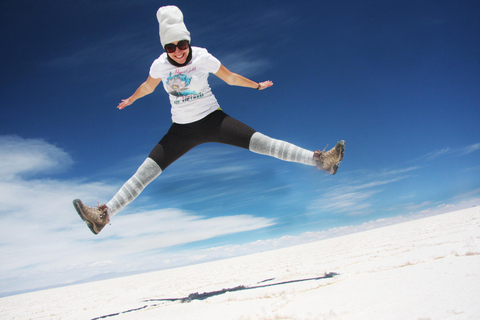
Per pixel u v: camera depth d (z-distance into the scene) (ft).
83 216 11.02
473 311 5.01
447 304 5.59
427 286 6.97
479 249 9.65
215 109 12.39
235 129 12.16
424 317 5.07
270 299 9.03
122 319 9.96
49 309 16.70
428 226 24.49
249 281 14.28
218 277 19.03
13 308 20.04
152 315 9.78
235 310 8.23
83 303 17.22
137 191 12.09
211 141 12.77
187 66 11.65
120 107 13.28
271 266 19.58
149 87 12.86
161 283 21.86
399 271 9.25
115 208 11.75
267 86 13.55
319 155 11.38
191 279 21.12
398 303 6.15
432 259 9.98
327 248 25.13
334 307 6.72
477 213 26.71
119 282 30.25
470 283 6.60
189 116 12.13
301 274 13.20
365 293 7.43
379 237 24.41
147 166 12.25
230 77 12.62
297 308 7.18
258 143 12.05
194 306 10.21
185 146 12.69
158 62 11.93
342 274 10.80
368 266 11.50
